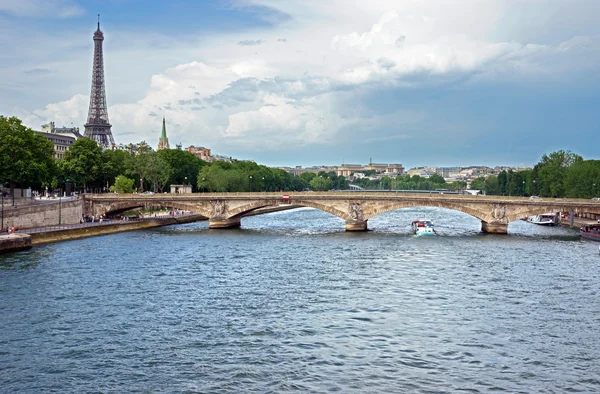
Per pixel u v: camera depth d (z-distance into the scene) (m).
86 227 140.62
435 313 67.75
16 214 130.25
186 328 61.75
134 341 57.50
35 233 122.12
